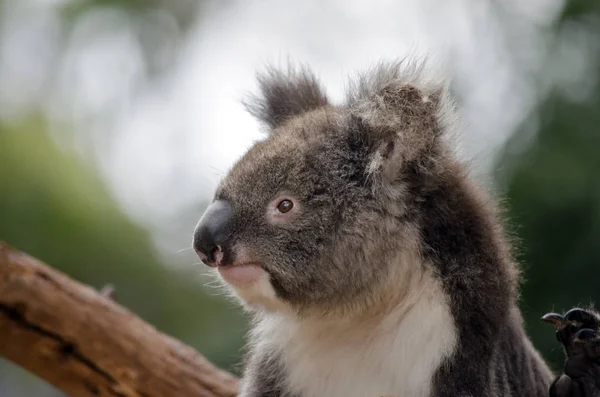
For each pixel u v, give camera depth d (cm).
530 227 1089
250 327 697
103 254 1494
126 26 2014
